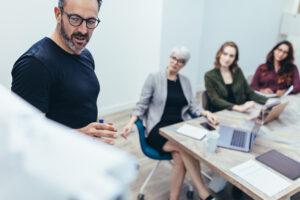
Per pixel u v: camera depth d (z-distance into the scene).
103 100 3.93
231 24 5.04
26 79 1.20
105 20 3.56
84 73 1.43
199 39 4.37
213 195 2.28
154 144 2.29
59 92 1.32
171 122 2.37
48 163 0.27
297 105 2.59
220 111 2.39
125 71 4.01
